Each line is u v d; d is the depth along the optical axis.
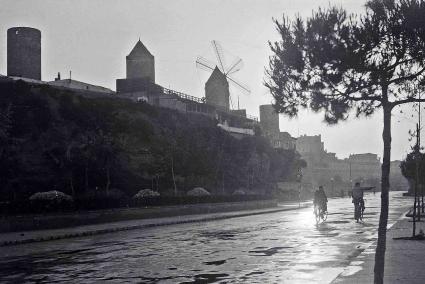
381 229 7.14
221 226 27.78
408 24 6.85
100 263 13.50
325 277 10.48
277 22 7.71
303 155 160.50
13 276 11.57
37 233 22.16
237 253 15.16
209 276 11.05
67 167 44.75
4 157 41.97
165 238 20.70
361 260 11.96
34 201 25.56
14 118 46.81
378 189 180.50
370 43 7.11
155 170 51.41
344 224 27.14
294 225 27.36
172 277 11.02
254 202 52.91
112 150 47.31
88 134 47.84
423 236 16.64
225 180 63.28
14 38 75.19
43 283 10.61
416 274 9.52
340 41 7.14
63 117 50.22
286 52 7.57
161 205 37.22
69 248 17.42
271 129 112.56
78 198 28.78
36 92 50.75
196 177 57.16
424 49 6.95
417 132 19.89
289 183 89.81
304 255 14.30
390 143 7.43
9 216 23.30
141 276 11.25
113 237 21.69
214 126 70.62
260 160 77.94
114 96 62.06
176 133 59.19
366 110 8.17
